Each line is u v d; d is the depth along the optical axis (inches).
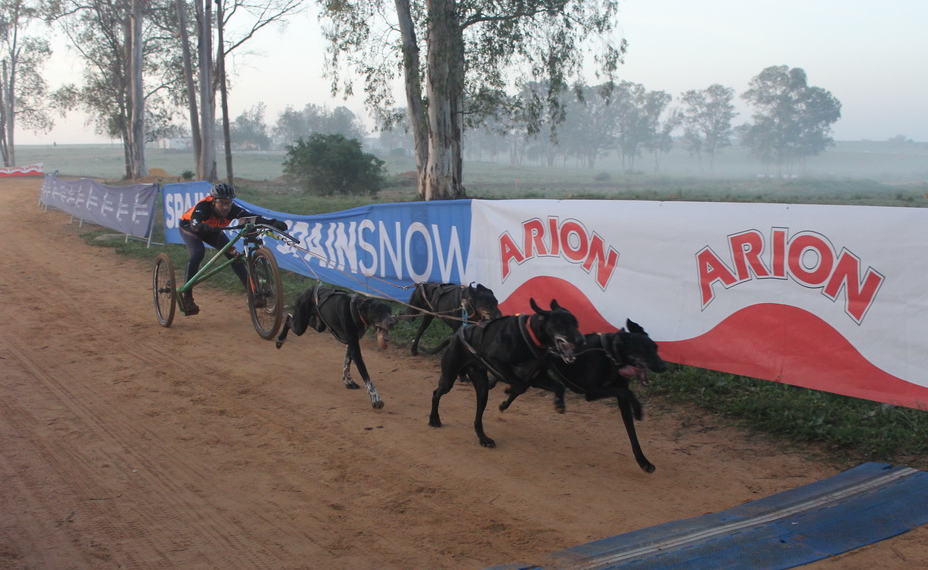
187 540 194.4
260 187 1993.1
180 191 732.0
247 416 290.7
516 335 244.8
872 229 242.7
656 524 199.6
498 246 379.9
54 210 1144.2
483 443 259.4
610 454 251.3
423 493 222.2
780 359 271.0
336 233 502.0
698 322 296.2
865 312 246.4
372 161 1957.4
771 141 5787.4
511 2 1016.9
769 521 195.2
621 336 229.0
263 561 184.1
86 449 255.6
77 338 412.5
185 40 1501.0
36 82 3002.0
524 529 199.2
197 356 378.6
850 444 241.3
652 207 308.2
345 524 203.2
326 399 312.5
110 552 187.9
